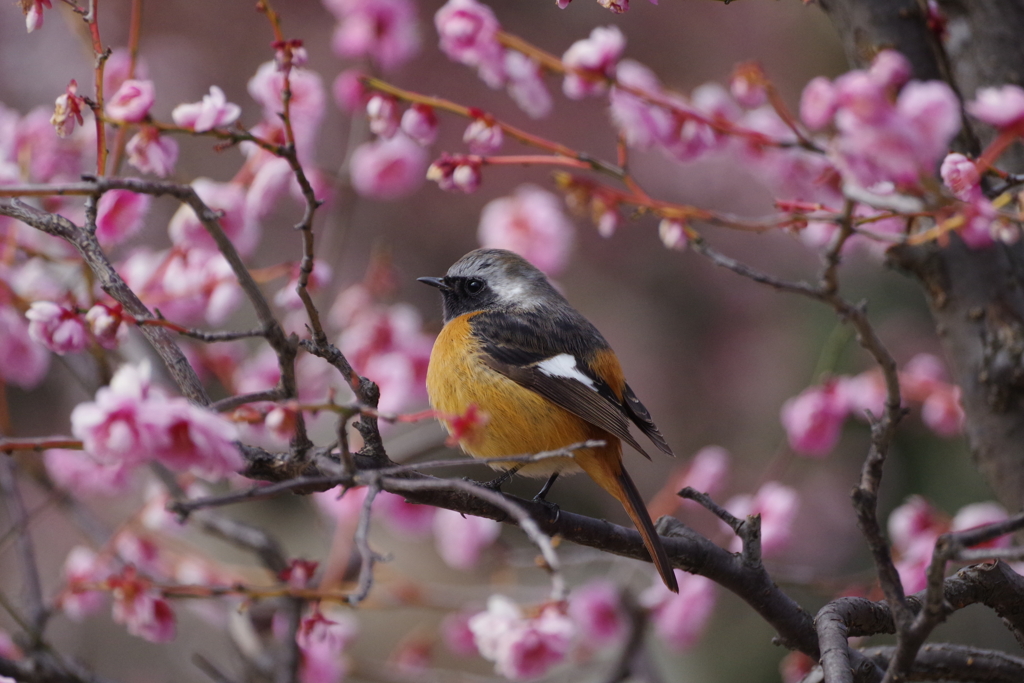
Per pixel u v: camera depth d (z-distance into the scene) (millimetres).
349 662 11234
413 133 8203
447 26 8172
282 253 17938
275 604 10680
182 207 9133
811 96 5098
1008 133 6164
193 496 10914
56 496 10094
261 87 9195
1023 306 8555
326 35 18938
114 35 18547
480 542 11477
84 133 10023
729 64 19359
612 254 20141
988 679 6328
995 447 8516
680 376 19625
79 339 6445
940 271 8688
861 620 6379
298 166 5641
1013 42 8406
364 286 11914
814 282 18719
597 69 8102
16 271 10117
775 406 18734
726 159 19250
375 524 14461
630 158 19234
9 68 17672
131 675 15523
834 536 16484
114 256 11320
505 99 18688
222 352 11680
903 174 4980
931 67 8578
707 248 6594
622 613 10867
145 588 8375
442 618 16391
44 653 8789
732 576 6820
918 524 10320
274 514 17234
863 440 16891
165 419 4773
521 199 11172
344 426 5086
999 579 6262
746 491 17719
